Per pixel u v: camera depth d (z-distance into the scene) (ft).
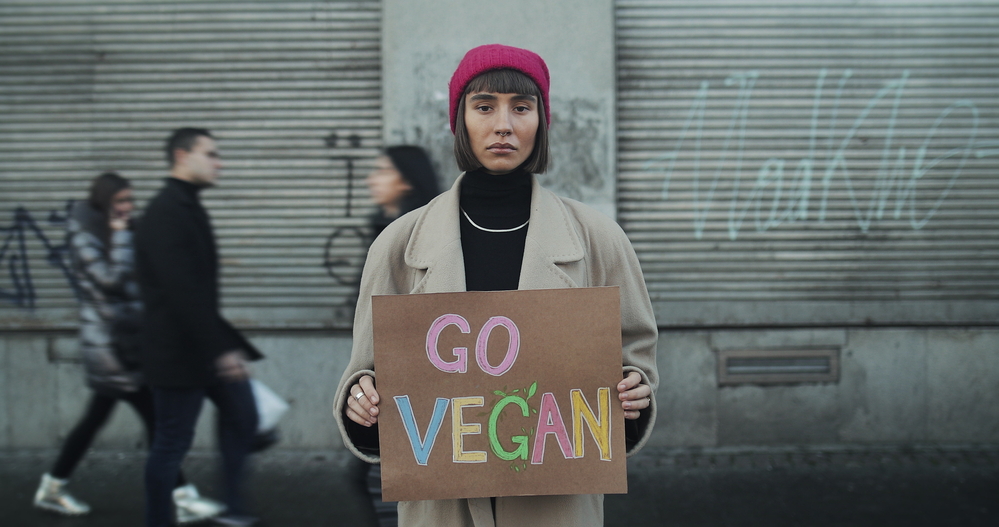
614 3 15.31
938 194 16.01
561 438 4.83
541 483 4.81
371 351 5.34
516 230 5.37
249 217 15.98
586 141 15.37
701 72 15.78
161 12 15.80
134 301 12.34
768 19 15.69
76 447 12.71
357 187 15.90
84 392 15.98
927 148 15.94
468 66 5.16
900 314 16.05
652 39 15.76
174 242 10.43
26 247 16.11
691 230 16.02
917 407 16.10
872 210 16.02
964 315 16.11
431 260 5.25
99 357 12.31
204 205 15.97
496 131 5.04
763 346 16.02
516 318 4.84
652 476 14.57
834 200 15.99
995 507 13.00
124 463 15.30
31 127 16.03
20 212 16.08
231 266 16.02
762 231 16.01
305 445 15.99
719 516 12.70
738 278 16.07
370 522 9.98
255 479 14.42
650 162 15.90
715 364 16.05
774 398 16.06
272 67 15.83
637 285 5.67
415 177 10.60
